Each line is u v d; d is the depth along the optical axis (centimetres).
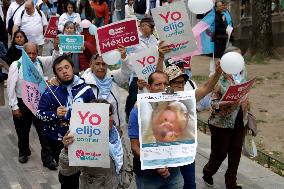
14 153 799
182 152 448
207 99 634
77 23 1158
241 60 496
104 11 1614
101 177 451
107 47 629
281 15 1741
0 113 1004
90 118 426
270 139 855
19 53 796
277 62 1469
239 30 1599
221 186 669
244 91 582
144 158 445
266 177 696
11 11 1123
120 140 463
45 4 1550
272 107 1023
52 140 537
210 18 892
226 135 619
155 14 604
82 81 539
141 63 613
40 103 535
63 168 463
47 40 1013
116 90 617
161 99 444
